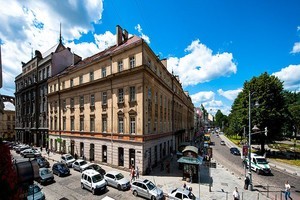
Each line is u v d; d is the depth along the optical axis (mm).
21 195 3816
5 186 3486
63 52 43750
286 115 36781
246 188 18281
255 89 37406
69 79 34531
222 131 120625
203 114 134375
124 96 24844
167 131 34438
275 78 37406
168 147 34812
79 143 31391
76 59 42438
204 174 23453
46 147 40438
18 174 4160
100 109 27906
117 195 16516
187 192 14531
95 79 29062
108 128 26547
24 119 51750
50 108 39969
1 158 3535
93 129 29125
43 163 24734
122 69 25297
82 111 31188
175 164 28297
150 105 25281
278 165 29656
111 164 25719
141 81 23016
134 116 23594
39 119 45062
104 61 27797
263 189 18547
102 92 27828
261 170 24391
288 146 49750
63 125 35688
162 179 20891
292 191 18281
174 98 41062
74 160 26641
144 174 22500
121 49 25188
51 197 15891
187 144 31625
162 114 31312
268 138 37094
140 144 22594
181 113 50406
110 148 26016
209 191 17391
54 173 22625
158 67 30391
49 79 40406
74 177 21438
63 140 35281
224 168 26844
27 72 51000
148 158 24031
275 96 36375
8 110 68812
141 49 23219
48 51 50656
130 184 18500
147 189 15664
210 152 28062
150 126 25391
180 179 20953
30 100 49000
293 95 66312
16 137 56031
